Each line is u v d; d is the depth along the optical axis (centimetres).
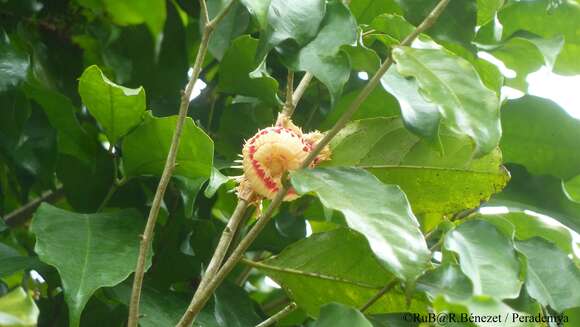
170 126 193
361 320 182
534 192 199
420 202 192
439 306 177
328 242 190
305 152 188
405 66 184
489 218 192
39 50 210
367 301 190
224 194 207
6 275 193
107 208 202
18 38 208
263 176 188
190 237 199
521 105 201
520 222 199
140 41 212
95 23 214
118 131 195
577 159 201
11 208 213
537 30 206
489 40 200
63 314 197
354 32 189
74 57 212
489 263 184
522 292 189
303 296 191
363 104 201
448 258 186
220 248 187
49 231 190
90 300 197
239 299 197
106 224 192
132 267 188
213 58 212
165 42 212
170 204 200
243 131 202
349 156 190
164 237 199
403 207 183
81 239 190
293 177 184
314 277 191
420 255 181
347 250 190
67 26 212
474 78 183
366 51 191
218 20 187
